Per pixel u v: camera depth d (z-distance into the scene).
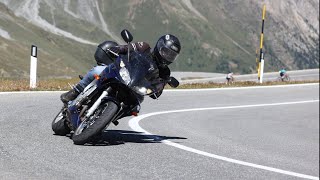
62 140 9.71
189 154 9.38
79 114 9.63
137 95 9.64
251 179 7.71
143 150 9.38
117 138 10.82
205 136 13.23
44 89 22.34
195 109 20.72
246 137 14.23
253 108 23.66
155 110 18.98
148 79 9.72
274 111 23.41
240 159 9.56
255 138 14.23
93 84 9.78
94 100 9.80
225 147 11.13
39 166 7.36
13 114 13.44
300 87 39.31
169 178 7.29
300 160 10.55
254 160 9.66
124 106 9.58
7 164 7.30
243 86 37.97
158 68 9.98
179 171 7.82
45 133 10.50
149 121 15.45
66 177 6.84
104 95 9.38
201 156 9.28
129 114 9.95
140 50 9.86
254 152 10.88
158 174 7.50
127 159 8.42
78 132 9.38
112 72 9.55
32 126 11.45
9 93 19.25
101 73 9.70
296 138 15.47
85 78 10.21
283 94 32.59
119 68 9.55
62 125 10.30
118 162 8.12
